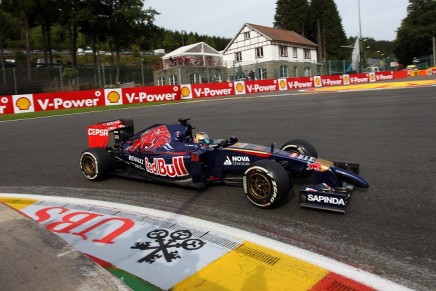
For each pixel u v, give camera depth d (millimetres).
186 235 3643
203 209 4359
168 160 5148
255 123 11062
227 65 49094
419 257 3096
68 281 2680
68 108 20781
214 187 5172
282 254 3193
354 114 11430
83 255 3072
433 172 5262
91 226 3967
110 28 43938
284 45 47344
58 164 7125
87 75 35031
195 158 4785
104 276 2744
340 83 31656
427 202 4219
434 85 20312
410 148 6727
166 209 4402
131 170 5750
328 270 2924
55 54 82062
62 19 43094
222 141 5191
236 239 3510
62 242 3322
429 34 65438
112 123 6105
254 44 47531
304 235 3568
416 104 12594
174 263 3125
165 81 44375
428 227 3625
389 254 3158
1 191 5496
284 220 3947
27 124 14391
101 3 43812
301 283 2766
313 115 11914
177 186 5305
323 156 6586
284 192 4121
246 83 27062
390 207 4145
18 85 29516
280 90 28172
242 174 4988
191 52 48625
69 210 4496
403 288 2672
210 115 13734
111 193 5145
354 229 3660
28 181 6016
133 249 3406
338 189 4148
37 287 2619
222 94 26031
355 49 44594
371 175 5328
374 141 7500
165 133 5457
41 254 3102
